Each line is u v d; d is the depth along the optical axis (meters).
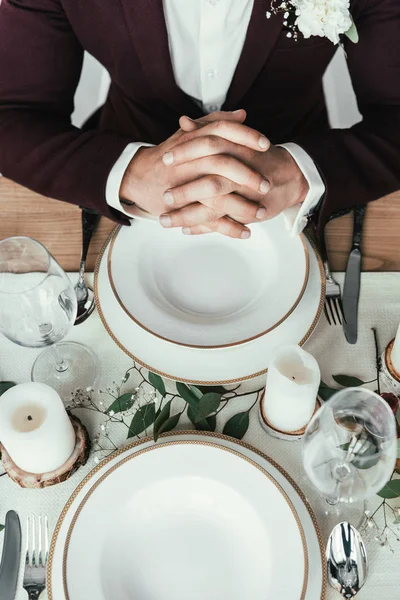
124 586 0.62
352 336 0.79
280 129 1.21
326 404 0.59
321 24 0.82
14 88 1.03
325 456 0.58
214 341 0.76
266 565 0.62
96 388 0.77
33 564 0.63
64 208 0.93
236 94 1.08
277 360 0.68
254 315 0.79
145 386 0.77
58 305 0.69
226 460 0.67
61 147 0.95
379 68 1.02
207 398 0.72
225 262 0.87
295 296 0.79
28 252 0.71
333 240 0.89
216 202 0.84
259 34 0.97
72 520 0.63
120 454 0.69
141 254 0.86
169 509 0.66
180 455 0.67
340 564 0.63
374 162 0.93
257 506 0.64
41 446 0.64
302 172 0.89
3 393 0.72
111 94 1.25
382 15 0.99
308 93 1.16
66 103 1.11
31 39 1.00
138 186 0.89
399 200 0.94
